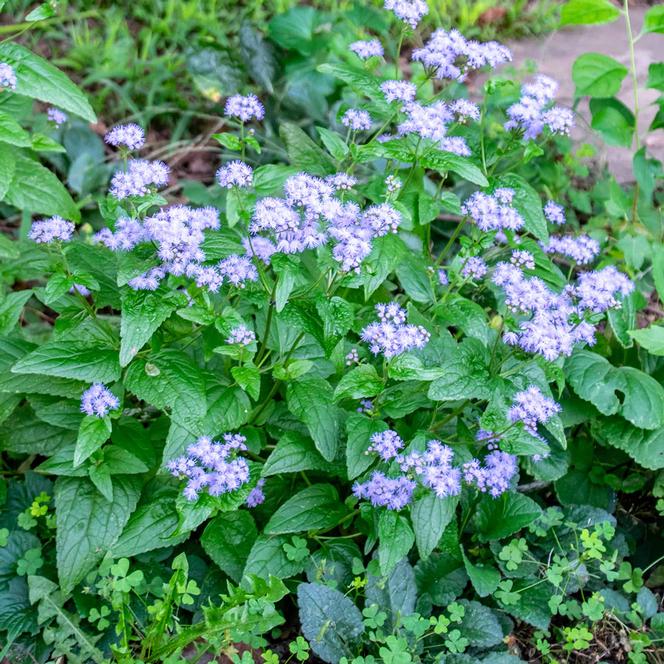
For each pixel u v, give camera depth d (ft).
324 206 1.36
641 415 1.61
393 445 1.38
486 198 1.50
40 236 1.38
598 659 1.48
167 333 1.51
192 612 1.51
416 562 1.54
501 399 1.42
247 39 2.28
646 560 1.65
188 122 2.38
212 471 1.41
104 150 2.27
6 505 1.57
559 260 2.06
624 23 2.92
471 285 1.77
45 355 1.39
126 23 2.61
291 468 1.46
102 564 1.40
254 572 1.44
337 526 1.57
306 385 1.46
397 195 1.52
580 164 2.26
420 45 2.61
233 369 1.38
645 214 2.12
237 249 1.41
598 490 1.70
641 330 1.65
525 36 2.80
